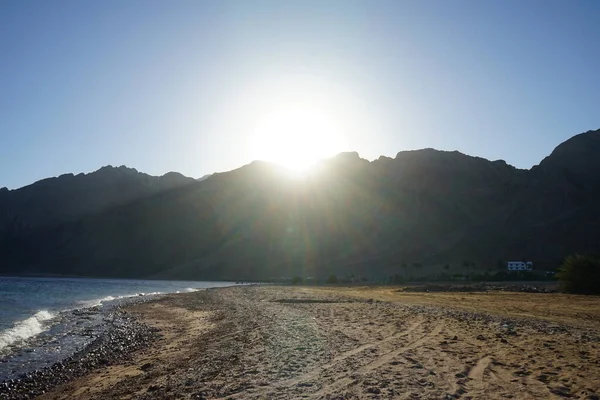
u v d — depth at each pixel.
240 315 28.83
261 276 160.12
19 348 21.08
